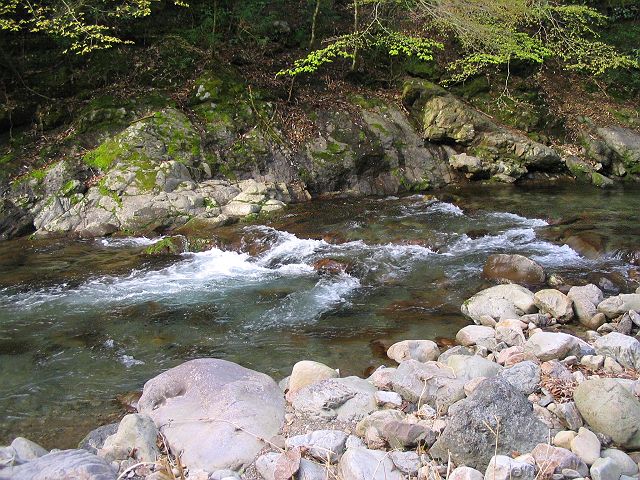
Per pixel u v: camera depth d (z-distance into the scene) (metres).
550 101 15.23
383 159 13.02
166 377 4.75
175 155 11.36
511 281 7.31
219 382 4.59
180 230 9.89
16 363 5.60
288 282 7.67
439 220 10.07
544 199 11.63
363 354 5.64
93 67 12.98
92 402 4.90
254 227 9.76
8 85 12.34
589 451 3.51
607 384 3.89
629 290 6.95
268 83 13.63
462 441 3.51
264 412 4.22
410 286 7.39
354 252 8.59
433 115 13.68
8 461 3.44
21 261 8.72
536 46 14.37
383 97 14.43
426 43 13.73
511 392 3.68
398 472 3.45
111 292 7.39
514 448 3.49
